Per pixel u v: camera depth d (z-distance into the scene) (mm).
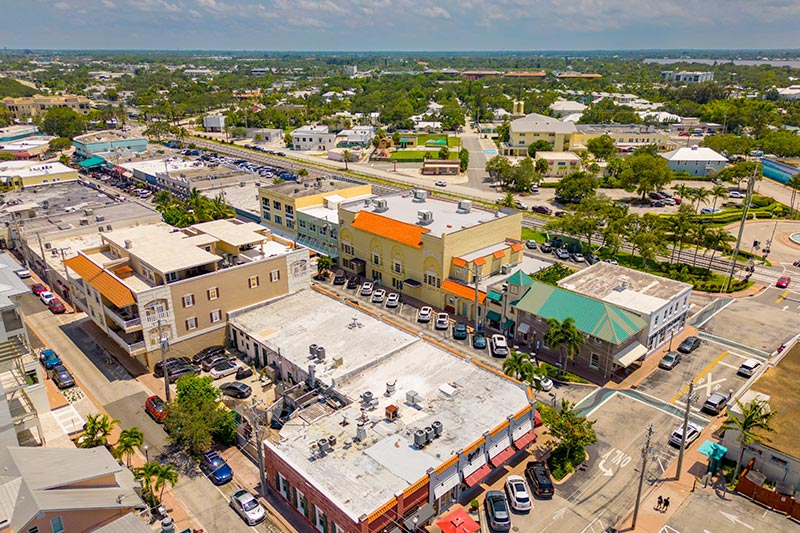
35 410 58562
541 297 82938
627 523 52062
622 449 62406
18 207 128125
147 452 58312
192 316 79125
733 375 77188
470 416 58250
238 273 82812
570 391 73562
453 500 54062
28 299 101312
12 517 43250
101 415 67375
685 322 92000
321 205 127625
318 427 57188
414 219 104875
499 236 102875
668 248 129750
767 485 56562
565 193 167125
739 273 114688
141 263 81625
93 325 90812
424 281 99188
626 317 77188
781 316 95500
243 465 60219
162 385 73688
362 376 66750
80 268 83875
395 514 46938
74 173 169750
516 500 53250
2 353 62906
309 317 82938
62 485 46469
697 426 65062
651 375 77312
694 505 54344
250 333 78062
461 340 86938
